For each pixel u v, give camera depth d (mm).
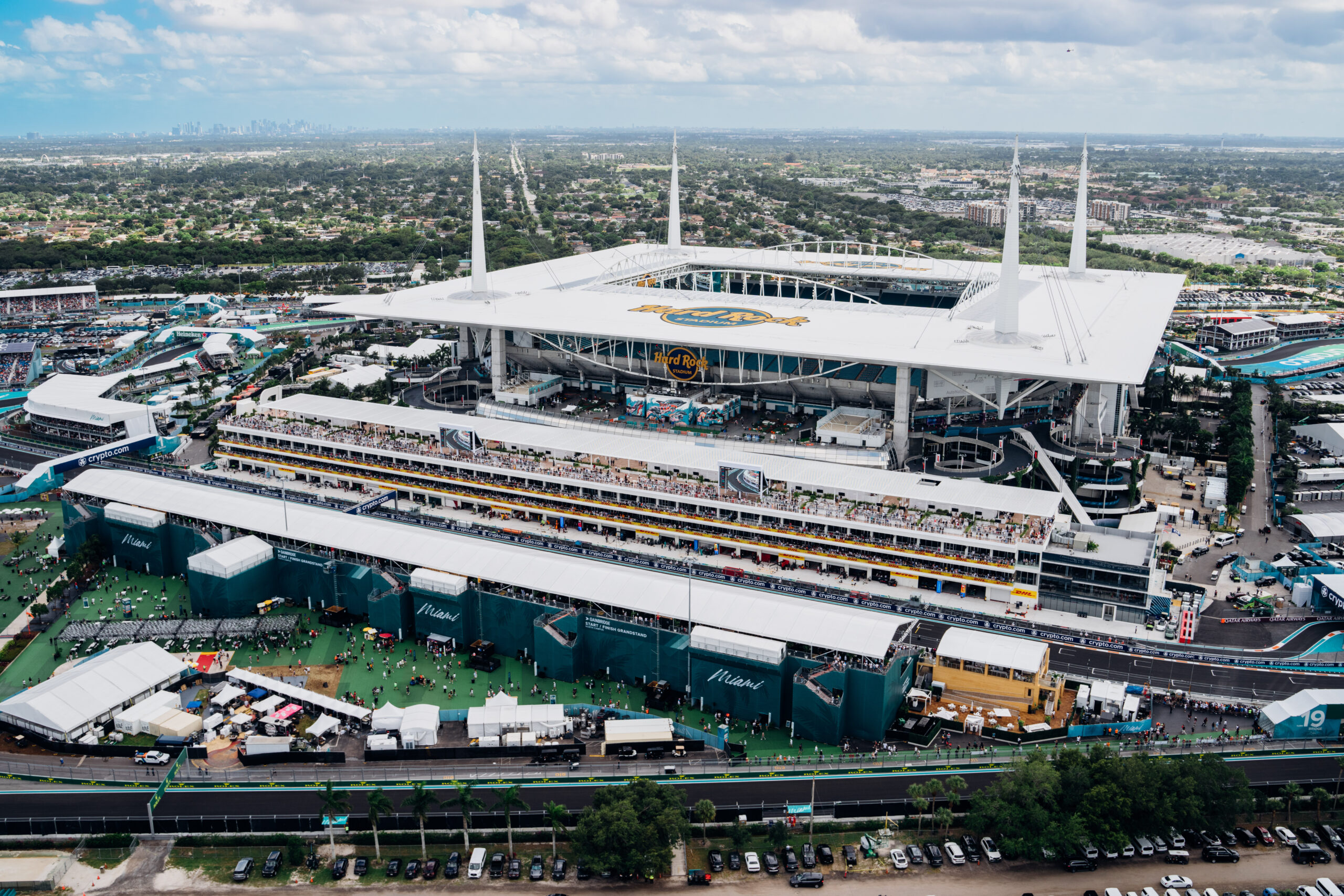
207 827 170750
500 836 167625
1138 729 190375
